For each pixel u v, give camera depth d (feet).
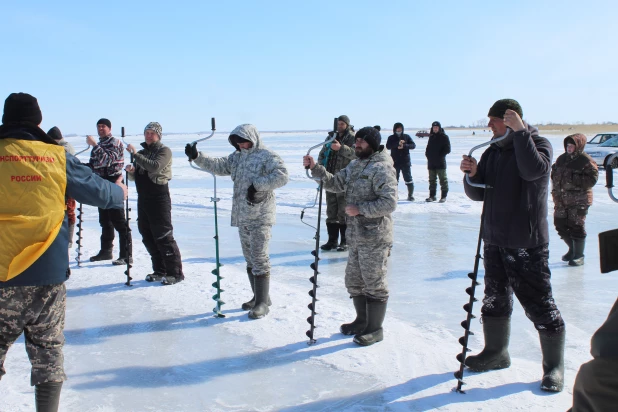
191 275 20.80
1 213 8.43
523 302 11.44
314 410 10.58
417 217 34.68
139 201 19.47
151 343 14.11
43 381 8.89
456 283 20.35
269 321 15.49
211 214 37.63
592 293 18.69
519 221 11.15
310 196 44.60
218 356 13.21
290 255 25.17
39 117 9.21
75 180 9.02
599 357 5.08
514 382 11.52
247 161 15.70
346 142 24.91
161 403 10.96
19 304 8.50
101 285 19.51
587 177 21.75
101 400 11.06
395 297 18.65
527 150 10.39
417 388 11.34
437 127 39.78
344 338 14.21
